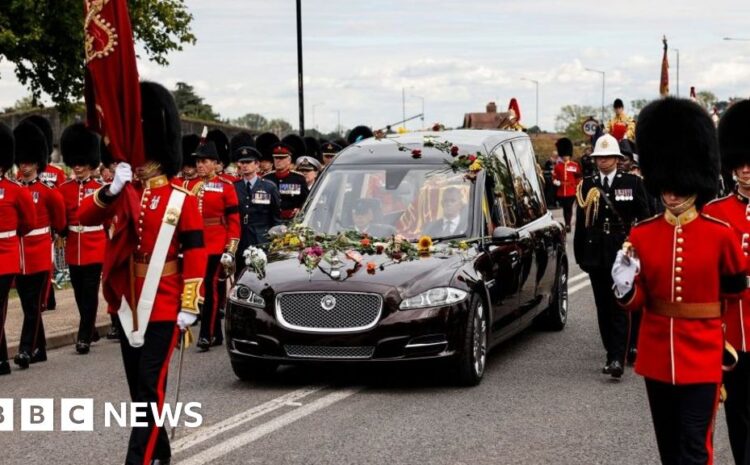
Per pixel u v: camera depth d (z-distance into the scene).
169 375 10.39
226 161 14.10
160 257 6.62
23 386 10.16
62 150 12.43
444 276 9.42
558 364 10.68
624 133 16.30
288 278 9.45
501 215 10.86
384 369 10.43
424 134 11.66
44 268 11.33
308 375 10.22
